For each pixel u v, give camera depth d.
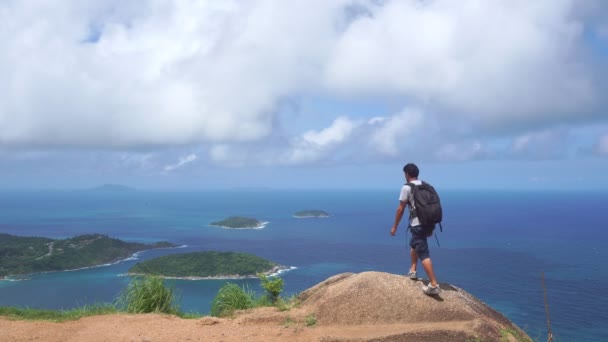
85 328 7.94
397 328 7.21
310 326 7.62
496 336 6.94
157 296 9.48
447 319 7.35
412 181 7.83
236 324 7.95
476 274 77.88
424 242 7.74
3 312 9.13
